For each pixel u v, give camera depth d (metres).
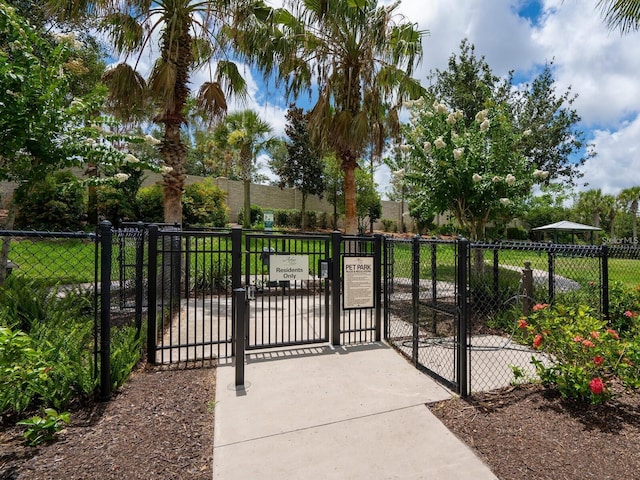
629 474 1.76
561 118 12.23
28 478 1.65
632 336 3.51
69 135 3.98
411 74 7.16
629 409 2.43
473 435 2.15
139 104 6.75
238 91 8.08
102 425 2.15
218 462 1.86
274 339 4.08
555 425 2.24
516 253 5.45
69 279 4.87
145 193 13.59
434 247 4.11
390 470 1.82
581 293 4.67
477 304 5.04
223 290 6.55
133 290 5.46
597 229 14.73
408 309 5.51
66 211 11.20
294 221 21.89
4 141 3.44
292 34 7.00
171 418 2.28
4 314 3.11
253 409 2.44
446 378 2.99
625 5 4.59
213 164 26.52
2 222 10.34
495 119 6.07
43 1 6.69
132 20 6.23
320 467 1.84
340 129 7.03
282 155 22.88
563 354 2.70
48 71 3.72
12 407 2.23
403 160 6.72
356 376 3.04
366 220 23.89
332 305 3.90
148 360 3.22
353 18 6.60
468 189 5.79
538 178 6.43
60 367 2.39
